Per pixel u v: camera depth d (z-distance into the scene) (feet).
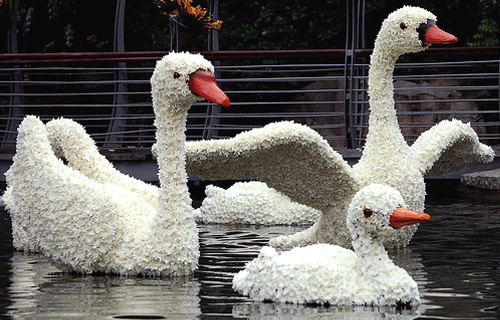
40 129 25.44
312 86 69.26
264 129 27.35
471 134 31.55
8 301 20.65
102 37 73.46
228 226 35.68
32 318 18.85
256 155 27.53
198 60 24.22
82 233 24.14
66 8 71.15
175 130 24.41
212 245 29.84
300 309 19.75
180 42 52.54
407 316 18.98
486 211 38.68
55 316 19.06
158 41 72.69
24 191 24.99
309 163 28.07
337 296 20.22
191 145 27.43
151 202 27.61
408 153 29.66
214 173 28.45
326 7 70.90
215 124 52.85
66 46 72.33
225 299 20.80
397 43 29.76
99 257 24.18
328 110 67.77
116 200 24.68
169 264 23.85
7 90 72.13
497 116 64.54
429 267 24.99
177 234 23.99
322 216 29.86
